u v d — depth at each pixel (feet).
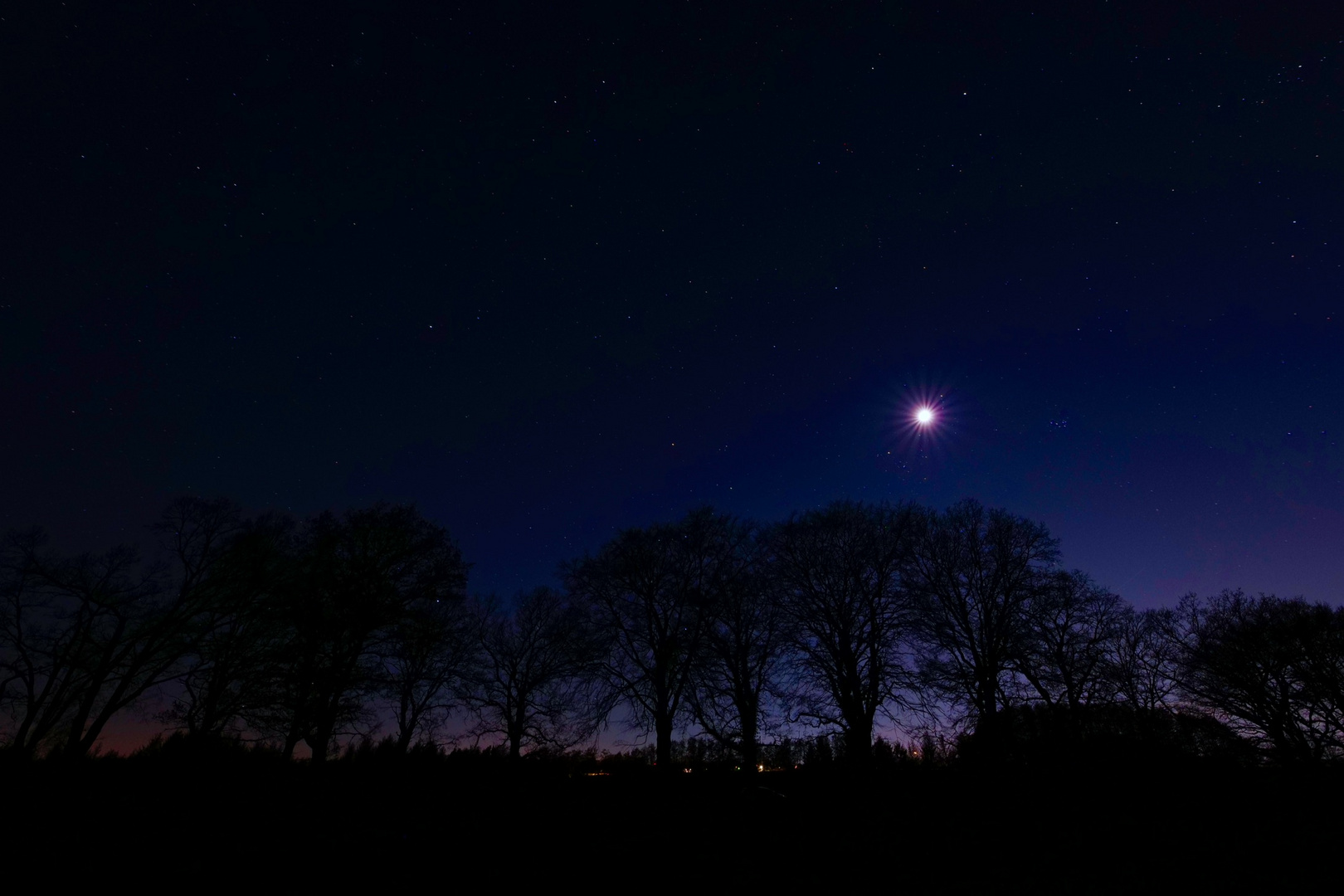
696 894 38.19
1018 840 49.32
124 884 32.53
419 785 63.62
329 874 36.73
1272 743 82.94
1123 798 62.23
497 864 41.14
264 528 81.05
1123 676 93.50
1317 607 87.76
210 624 76.07
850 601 91.20
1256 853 44.55
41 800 43.96
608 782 71.15
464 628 102.37
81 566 73.10
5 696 66.74
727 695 89.10
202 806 47.57
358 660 78.43
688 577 99.40
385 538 84.69
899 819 55.88
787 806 60.39
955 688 85.05
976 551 94.07
